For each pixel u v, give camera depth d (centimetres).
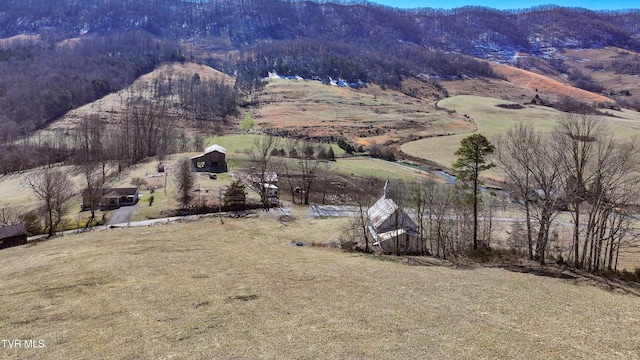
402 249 5050
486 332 2212
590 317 2503
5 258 4312
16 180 8912
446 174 10150
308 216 6725
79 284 3097
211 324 2272
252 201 7188
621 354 1953
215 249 4566
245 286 3042
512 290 3091
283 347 1983
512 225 5750
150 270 3528
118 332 2158
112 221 6144
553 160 4481
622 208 4266
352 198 7850
